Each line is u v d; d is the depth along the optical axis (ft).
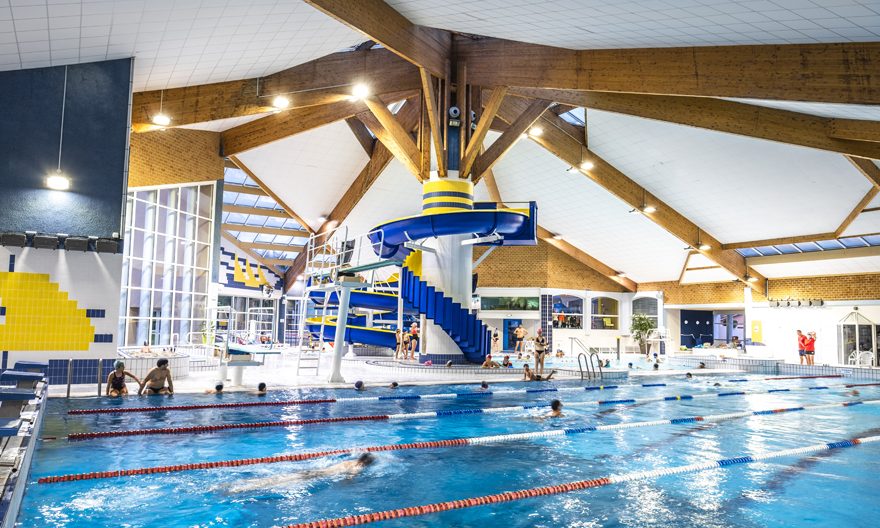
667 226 73.26
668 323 96.27
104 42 30.55
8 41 26.99
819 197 60.03
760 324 80.48
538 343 52.60
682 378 56.18
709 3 25.18
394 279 72.02
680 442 25.09
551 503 16.24
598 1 26.76
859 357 67.72
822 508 15.94
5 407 17.02
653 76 37.06
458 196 54.80
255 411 30.37
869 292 68.85
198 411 29.55
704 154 59.47
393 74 53.36
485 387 43.16
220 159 59.31
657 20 28.86
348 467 19.81
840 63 29.63
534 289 96.37
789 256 74.28
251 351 39.78
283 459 20.61
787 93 31.24
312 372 50.29
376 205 83.25
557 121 64.28
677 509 15.75
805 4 23.63
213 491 16.76
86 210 32.71
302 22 34.81
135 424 25.70
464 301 56.34
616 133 61.72
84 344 32.96
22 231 31.42
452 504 15.81
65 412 27.48
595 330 99.55
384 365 55.11
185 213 54.08
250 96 44.78
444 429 27.30
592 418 31.24
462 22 35.29
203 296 57.16
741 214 68.80
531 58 46.98
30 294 31.76
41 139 31.99
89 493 16.31
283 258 114.01
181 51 34.35
